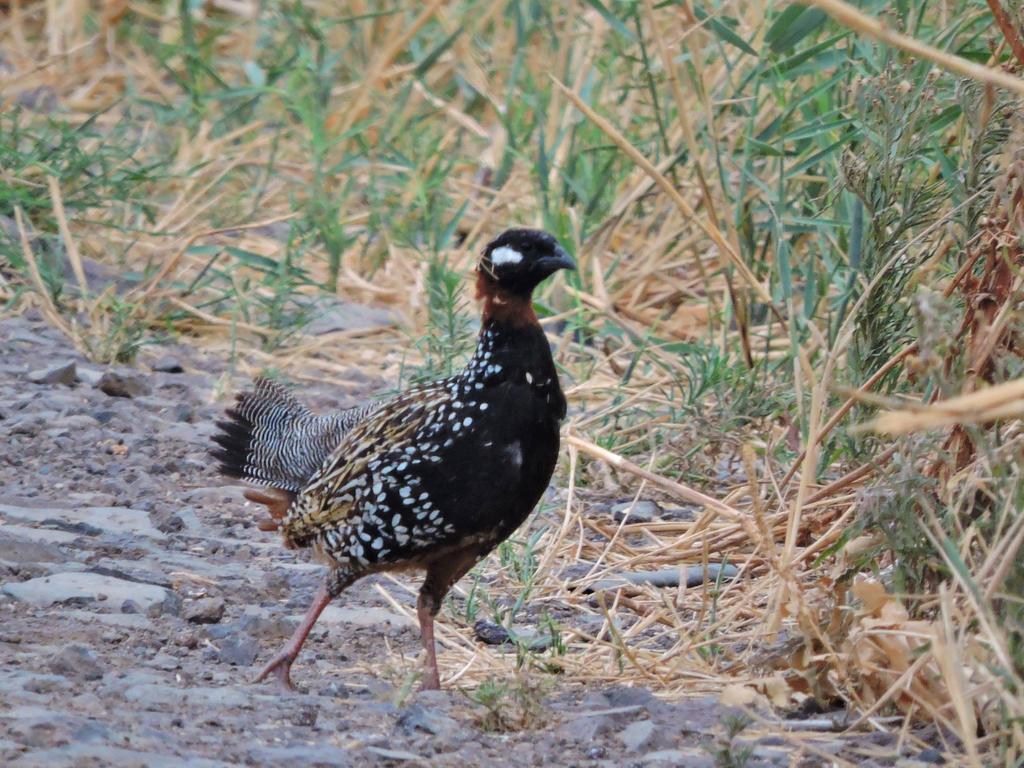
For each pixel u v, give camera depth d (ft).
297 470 32.17
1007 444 23.82
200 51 74.02
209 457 43.04
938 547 22.61
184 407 46.83
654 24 43.86
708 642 28.37
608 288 54.80
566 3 63.77
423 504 27.76
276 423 33.22
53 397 46.70
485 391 27.78
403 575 35.73
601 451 34.50
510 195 61.36
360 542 28.50
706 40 57.67
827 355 34.76
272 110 70.69
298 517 30.01
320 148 60.49
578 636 31.40
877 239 32.09
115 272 56.85
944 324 23.97
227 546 36.63
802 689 26.66
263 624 30.99
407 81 70.18
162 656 28.66
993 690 22.75
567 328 50.98
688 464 41.16
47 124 65.51
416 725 24.94
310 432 32.24
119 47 78.79
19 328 52.70
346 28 75.05
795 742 23.67
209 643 30.14
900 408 23.00
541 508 37.65
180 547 36.29
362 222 63.98
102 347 51.52
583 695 27.58
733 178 55.21
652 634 31.83
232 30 77.00
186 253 57.98
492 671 29.43
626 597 33.73
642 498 40.45
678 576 34.63
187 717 24.61
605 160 58.18
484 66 67.67
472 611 32.78
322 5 75.97
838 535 29.04
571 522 37.63
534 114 61.98
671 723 25.14
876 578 26.63
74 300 55.16
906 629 24.03
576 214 56.34
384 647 30.99
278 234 62.49
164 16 79.20
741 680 27.32
